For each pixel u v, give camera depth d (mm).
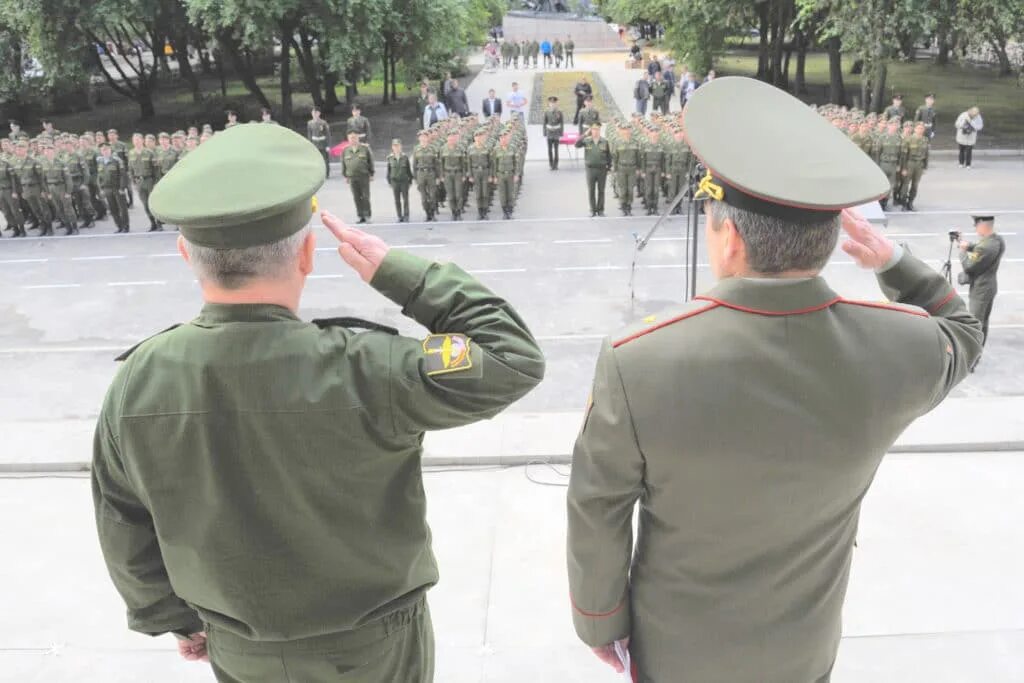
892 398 2000
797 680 2275
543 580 5223
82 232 18828
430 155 18094
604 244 16141
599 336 11570
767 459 1957
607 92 39562
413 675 2332
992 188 19922
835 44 30766
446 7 30500
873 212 16969
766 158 1865
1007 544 5449
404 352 1996
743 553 2111
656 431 1958
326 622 2109
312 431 1947
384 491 2113
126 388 2020
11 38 32281
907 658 4348
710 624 2189
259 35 26906
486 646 4590
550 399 9609
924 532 5602
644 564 2264
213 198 1868
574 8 70125
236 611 2090
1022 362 10266
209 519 2008
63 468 6836
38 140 19891
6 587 5309
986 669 4258
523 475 6551
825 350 1947
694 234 8141
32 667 4496
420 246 16453
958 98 33219
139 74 35219
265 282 1964
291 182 1925
